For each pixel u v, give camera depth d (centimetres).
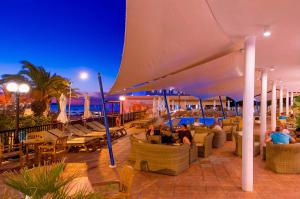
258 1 363
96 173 740
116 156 975
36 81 2367
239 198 536
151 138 934
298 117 1084
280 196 546
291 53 712
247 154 576
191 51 572
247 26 482
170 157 698
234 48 661
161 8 324
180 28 410
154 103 2658
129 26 358
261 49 669
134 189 591
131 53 468
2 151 773
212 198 536
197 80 1088
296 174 709
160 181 649
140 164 749
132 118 2788
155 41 435
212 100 3581
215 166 803
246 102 575
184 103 3641
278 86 1864
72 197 184
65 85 2484
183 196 547
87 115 1669
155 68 643
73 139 1091
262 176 692
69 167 429
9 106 2195
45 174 181
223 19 424
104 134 1242
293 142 766
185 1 322
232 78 1220
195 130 1141
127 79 705
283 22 461
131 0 296
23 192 177
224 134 1248
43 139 883
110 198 382
